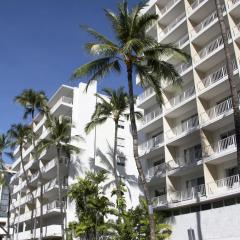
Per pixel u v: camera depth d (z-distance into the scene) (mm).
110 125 53094
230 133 32562
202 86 35375
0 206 88250
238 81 31594
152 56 25359
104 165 50125
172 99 40656
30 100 47469
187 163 34531
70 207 47062
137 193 50500
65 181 51375
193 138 36094
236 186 29391
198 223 30219
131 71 25078
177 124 39719
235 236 26781
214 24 34656
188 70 36906
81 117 51406
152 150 40344
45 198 58344
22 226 69812
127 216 31312
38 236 51312
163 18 43562
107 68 25578
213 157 31375
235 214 27172
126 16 25484
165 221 33406
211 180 31859
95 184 41062
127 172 51594
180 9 41875
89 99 53156
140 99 45000
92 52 23984
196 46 37500
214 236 28484
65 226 46312
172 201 35438
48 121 45656
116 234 32000
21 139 51250
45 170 54781
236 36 32031
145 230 29922
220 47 33406
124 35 25406
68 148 44625
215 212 28906
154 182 40094
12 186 81938
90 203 37250
